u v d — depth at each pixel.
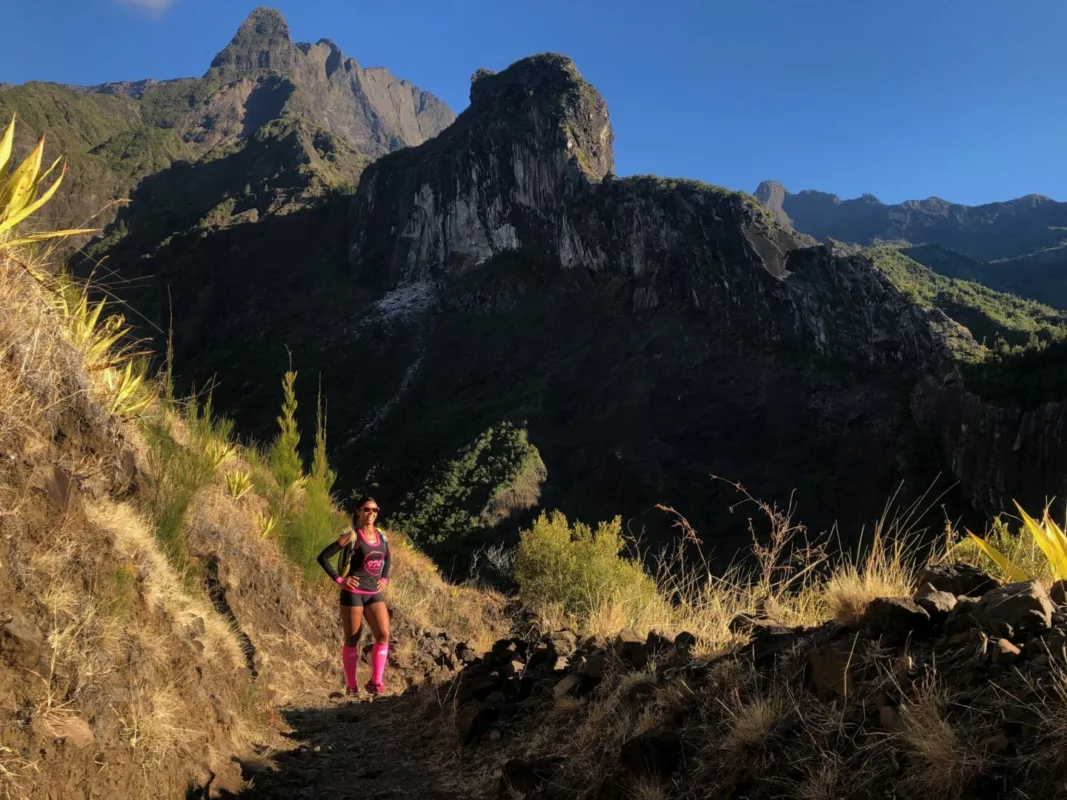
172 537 5.65
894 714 2.23
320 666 8.16
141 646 3.52
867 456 104.88
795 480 106.12
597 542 13.12
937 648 2.54
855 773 2.19
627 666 4.30
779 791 2.38
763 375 125.25
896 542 3.97
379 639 5.90
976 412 90.44
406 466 129.12
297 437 11.35
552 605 12.20
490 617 12.89
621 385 135.38
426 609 11.95
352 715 6.21
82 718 2.74
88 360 5.11
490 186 192.38
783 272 134.50
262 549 8.99
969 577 3.13
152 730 3.13
